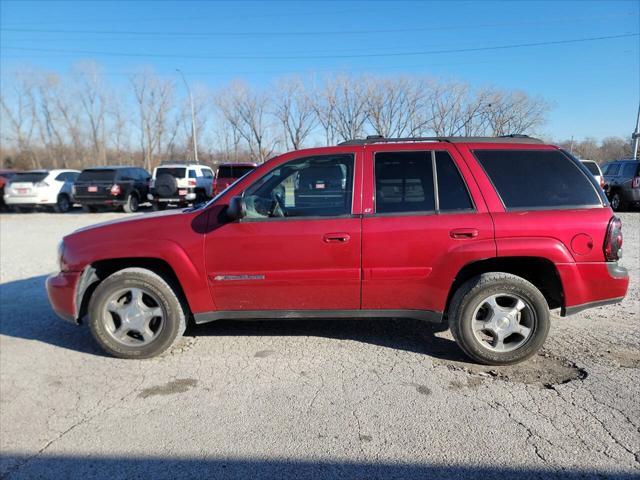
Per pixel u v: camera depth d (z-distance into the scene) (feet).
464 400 10.19
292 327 14.89
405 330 14.47
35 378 11.78
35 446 8.95
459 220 11.49
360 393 10.62
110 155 167.22
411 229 11.53
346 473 7.96
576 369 11.51
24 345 13.96
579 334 13.66
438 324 14.96
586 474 7.74
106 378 11.70
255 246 11.84
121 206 58.08
